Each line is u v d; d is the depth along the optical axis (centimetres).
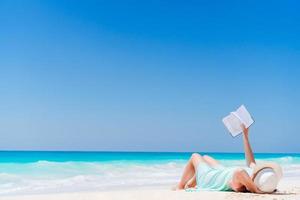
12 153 2625
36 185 1283
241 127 797
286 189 860
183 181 854
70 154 2908
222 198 689
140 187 1181
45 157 2462
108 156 2808
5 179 1400
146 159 2445
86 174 1605
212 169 814
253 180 737
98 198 715
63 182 1362
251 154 791
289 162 3042
